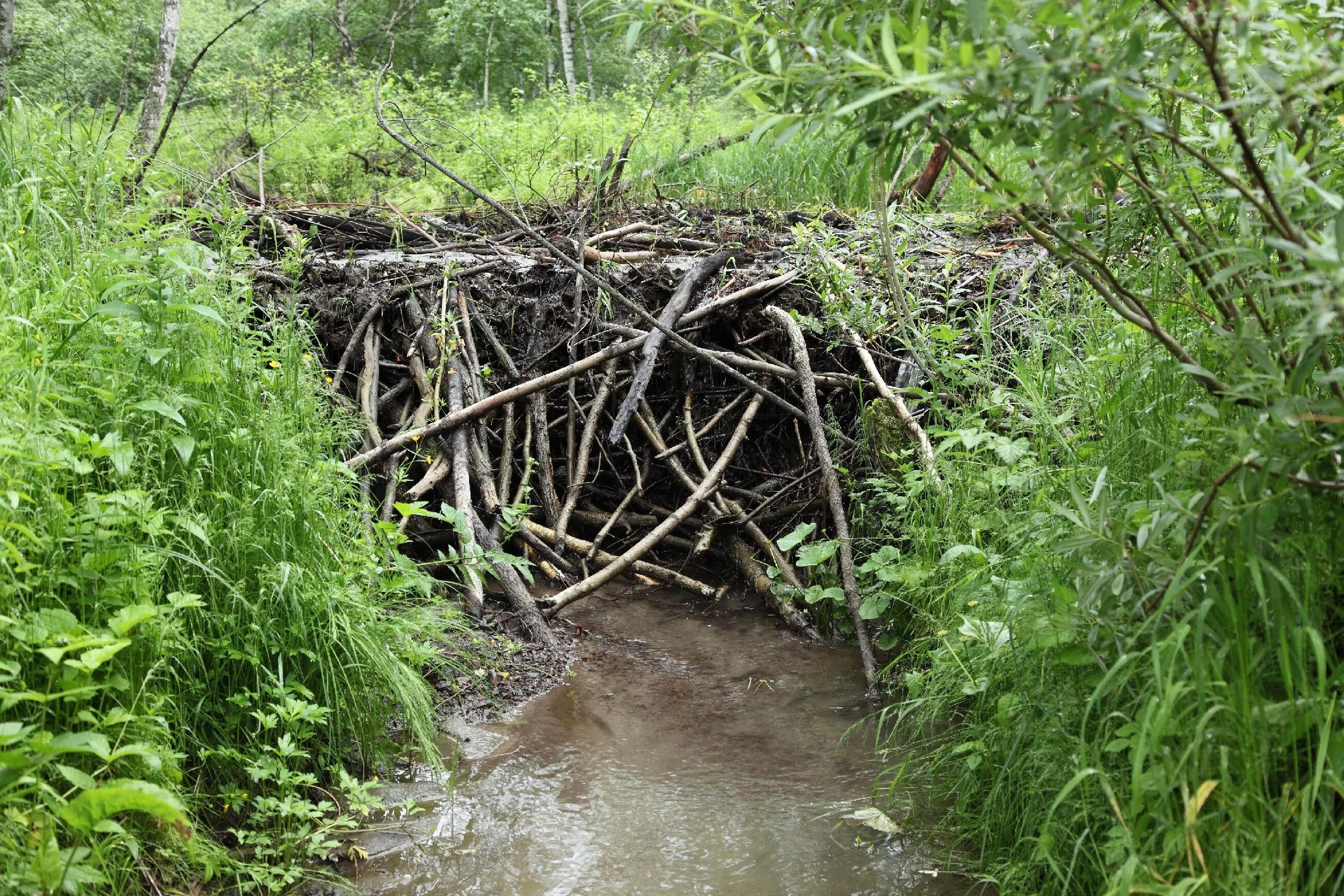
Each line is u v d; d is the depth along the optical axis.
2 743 2.07
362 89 11.44
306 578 3.28
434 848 3.05
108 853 2.42
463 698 3.98
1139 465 3.01
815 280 5.64
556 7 26.14
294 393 3.93
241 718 3.10
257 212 7.01
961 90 1.88
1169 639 2.21
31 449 2.57
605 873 2.96
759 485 5.48
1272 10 2.02
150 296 3.30
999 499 3.96
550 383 5.09
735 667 4.39
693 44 2.39
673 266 6.26
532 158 9.30
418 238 7.21
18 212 3.87
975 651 3.41
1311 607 2.29
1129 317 2.47
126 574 2.70
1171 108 2.46
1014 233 6.80
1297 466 2.04
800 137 2.12
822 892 2.86
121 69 15.84
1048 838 2.42
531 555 5.28
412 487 5.25
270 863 2.87
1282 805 2.14
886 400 4.90
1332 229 2.03
